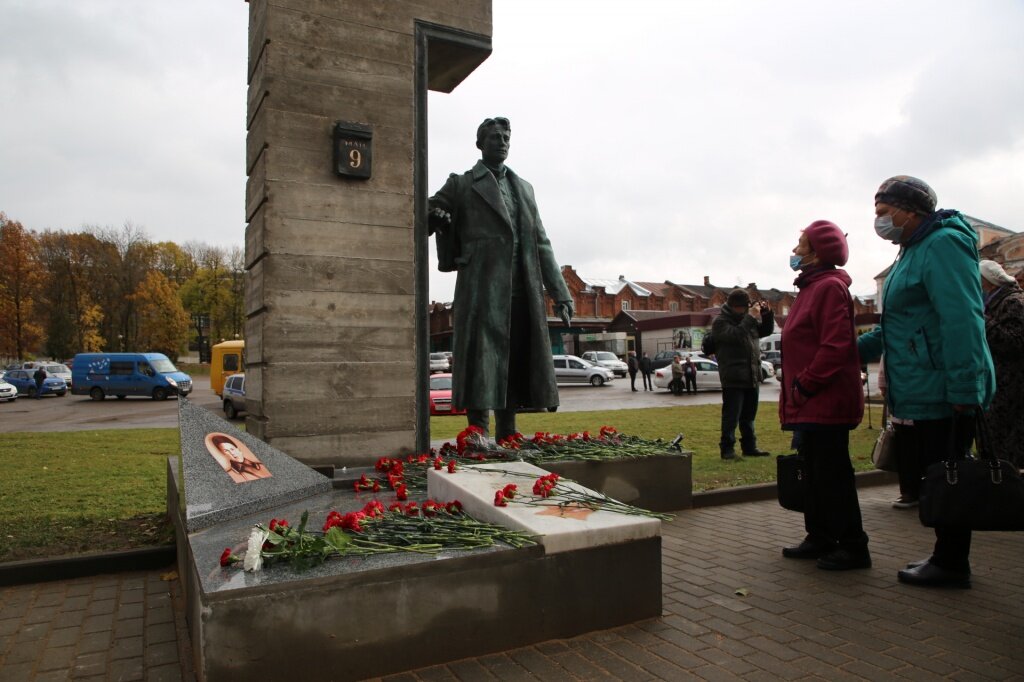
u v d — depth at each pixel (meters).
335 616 2.66
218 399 31.84
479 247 6.11
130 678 2.90
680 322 41.97
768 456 8.50
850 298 4.11
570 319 6.57
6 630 3.44
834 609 3.51
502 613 2.97
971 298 3.59
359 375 5.70
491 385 5.97
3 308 55.31
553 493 3.82
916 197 3.91
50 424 18.95
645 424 12.83
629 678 2.73
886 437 5.91
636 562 3.31
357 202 5.75
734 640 3.11
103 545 4.65
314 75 5.66
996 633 3.19
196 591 2.75
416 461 5.60
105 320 63.03
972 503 3.36
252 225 5.89
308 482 4.69
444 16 6.24
